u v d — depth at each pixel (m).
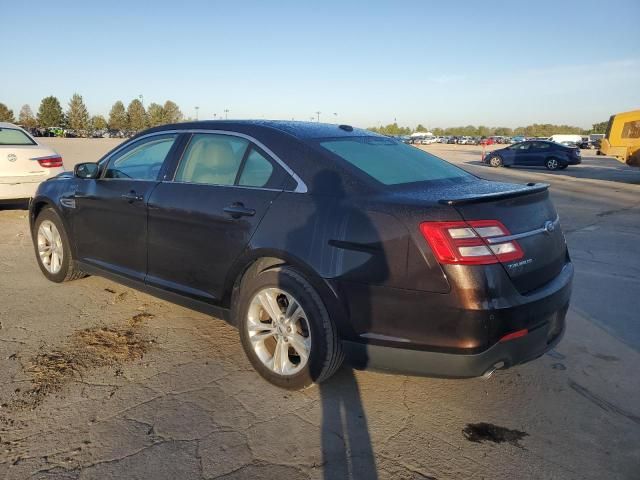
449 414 3.02
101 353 3.64
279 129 3.52
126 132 106.31
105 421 2.83
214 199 3.50
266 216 3.21
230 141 3.65
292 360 3.28
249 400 3.10
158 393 3.14
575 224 9.38
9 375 3.28
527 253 2.82
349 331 2.89
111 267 4.38
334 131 3.73
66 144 41.41
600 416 3.03
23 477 2.38
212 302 3.58
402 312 2.72
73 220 4.70
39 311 4.39
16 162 8.25
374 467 2.54
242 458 2.57
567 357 3.78
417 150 4.00
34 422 2.80
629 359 3.76
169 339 3.92
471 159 32.84
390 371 2.84
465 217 2.65
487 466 2.57
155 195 3.88
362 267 2.81
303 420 2.91
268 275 3.18
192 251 3.63
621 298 5.12
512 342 2.69
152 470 2.46
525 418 3.00
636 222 9.61
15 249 6.53
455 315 2.59
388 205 2.82
